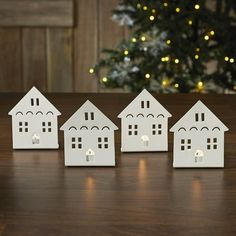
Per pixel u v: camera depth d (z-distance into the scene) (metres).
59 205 0.81
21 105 1.12
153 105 1.10
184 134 1.00
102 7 3.42
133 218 0.76
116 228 0.72
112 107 1.55
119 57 2.59
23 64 3.50
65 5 3.38
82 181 0.94
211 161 1.01
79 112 1.00
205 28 2.53
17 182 0.93
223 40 2.58
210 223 0.74
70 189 0.89
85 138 1.01
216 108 1.54
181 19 2.47
